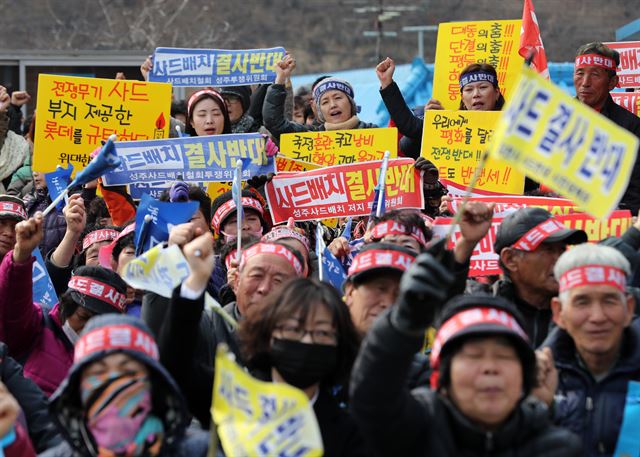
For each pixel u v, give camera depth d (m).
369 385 9.34
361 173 18.25
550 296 13.47
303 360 10.72
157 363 10.00
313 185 18.38
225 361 9.61
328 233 19.30
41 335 14.75
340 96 21.53
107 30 39.00
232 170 18.55
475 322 9.79
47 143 19.44
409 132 20.36
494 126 19.11
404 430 9.58
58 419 10.08
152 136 19.62
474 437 9.73
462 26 21.67
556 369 11.70
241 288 13.37
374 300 12.13
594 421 11.46
